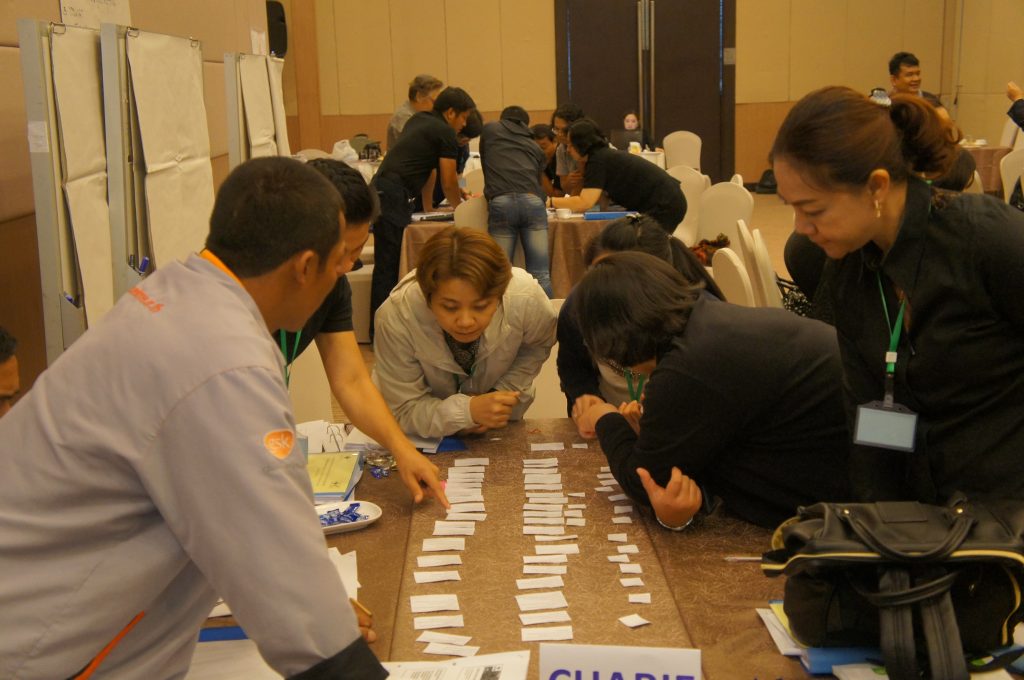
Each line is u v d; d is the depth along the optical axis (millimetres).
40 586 1079
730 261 3047
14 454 1095
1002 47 10938
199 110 2564
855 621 1288
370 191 1834
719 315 1664
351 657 1080
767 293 3119
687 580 1575
